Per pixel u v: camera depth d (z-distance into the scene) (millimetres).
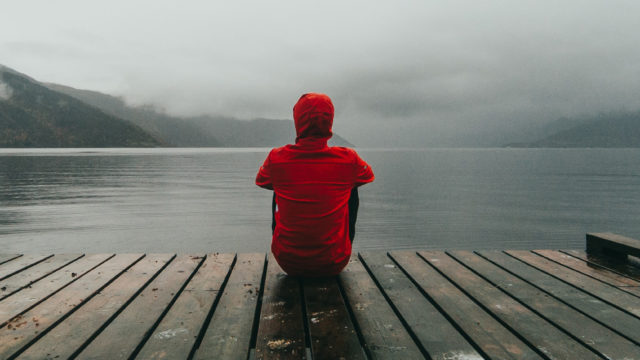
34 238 12281
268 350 1700
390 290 2555
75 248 11133
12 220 15328
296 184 2305
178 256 3363
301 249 2400
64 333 1866
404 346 1765
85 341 1789
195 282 2680
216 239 12633
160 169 54594
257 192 27500
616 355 1667
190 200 22594
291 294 2434
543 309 2219
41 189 27094
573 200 25828
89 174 42219
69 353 1667
